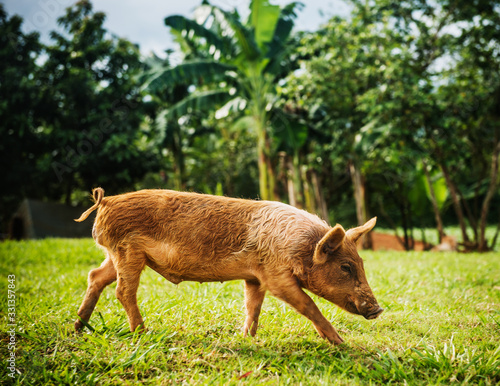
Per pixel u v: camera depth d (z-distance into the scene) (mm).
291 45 17484
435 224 30484
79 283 7215
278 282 4195
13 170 25016
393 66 13828
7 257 10828
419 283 7336
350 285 4160
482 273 8586
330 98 15508
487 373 3648
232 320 5027
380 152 15547
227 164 30641
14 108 23641
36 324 4801
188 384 3471
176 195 4547
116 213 4441
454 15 15320
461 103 14695
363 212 18469
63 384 3500
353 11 16438
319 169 19344
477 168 19953
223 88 18812
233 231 4312
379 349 4188
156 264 4434
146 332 4434
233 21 14680
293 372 3643
